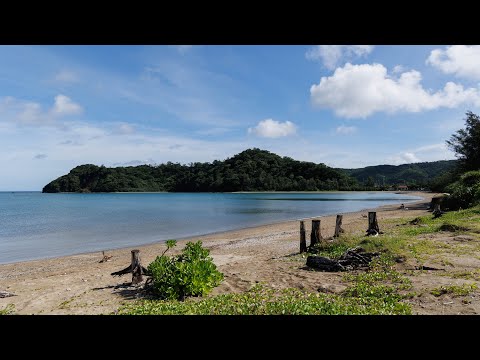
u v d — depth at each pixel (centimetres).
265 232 2716
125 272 1241
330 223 2970
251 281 1052
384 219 2561
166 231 3058
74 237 2745
